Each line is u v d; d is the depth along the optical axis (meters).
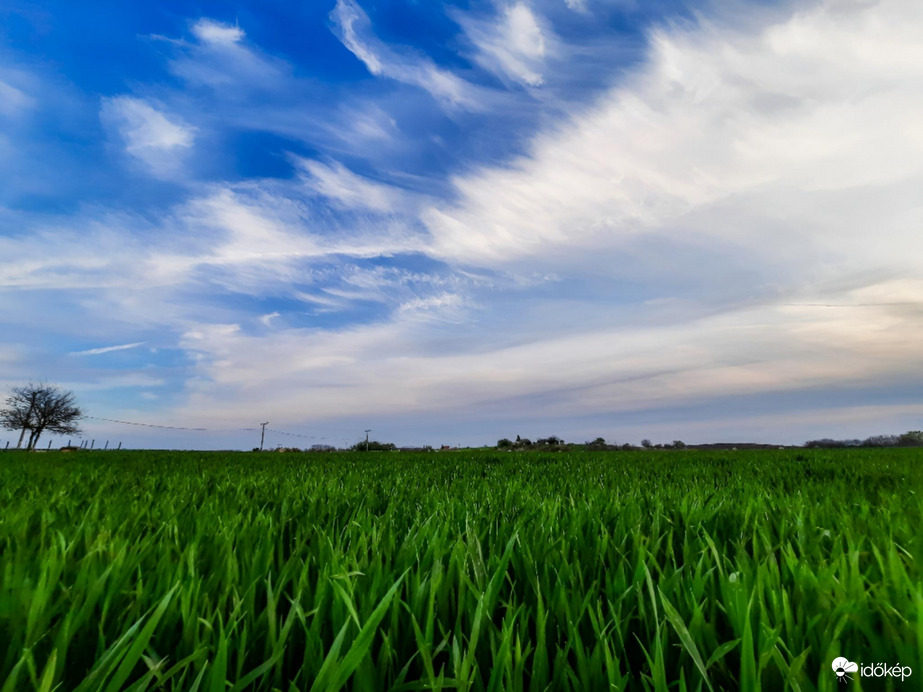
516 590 1.84
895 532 2.34
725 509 3.03
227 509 3.35
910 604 1.36
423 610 1.53
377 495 4.37
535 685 1.15
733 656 1.33
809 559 1.96
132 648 1.06
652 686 1.22
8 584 1.49
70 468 8.13
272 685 1.20
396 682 1.11
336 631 1.38
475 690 1.16
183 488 4.75
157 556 2.04
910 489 4.29
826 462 8.69
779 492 4.24
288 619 1.27
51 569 1.65
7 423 45.31
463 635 1.44
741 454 13.29
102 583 1.42
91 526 2.46
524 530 2.38
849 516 2.67
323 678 1.06
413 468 8.41
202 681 1.19
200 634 1.38
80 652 1.31
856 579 1.51
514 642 1.38
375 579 1.60
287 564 1.77
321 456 15.27
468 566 1.91
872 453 12.76
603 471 7.45
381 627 1.50
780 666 1.12
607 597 1.63
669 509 3.23
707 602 1.57
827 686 1.04
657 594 1.60
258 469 8.38
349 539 2.46
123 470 8.01
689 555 1.96
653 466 8.41
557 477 6.60
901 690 1.13
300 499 3.83
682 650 1.24
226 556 1.84
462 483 5.32
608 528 2.73
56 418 47.19
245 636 1.24
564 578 1.75
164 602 1.22
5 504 3.67
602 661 1.30
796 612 1.50
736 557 1.83
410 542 2.16
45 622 1.32
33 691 1.11
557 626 1.46
